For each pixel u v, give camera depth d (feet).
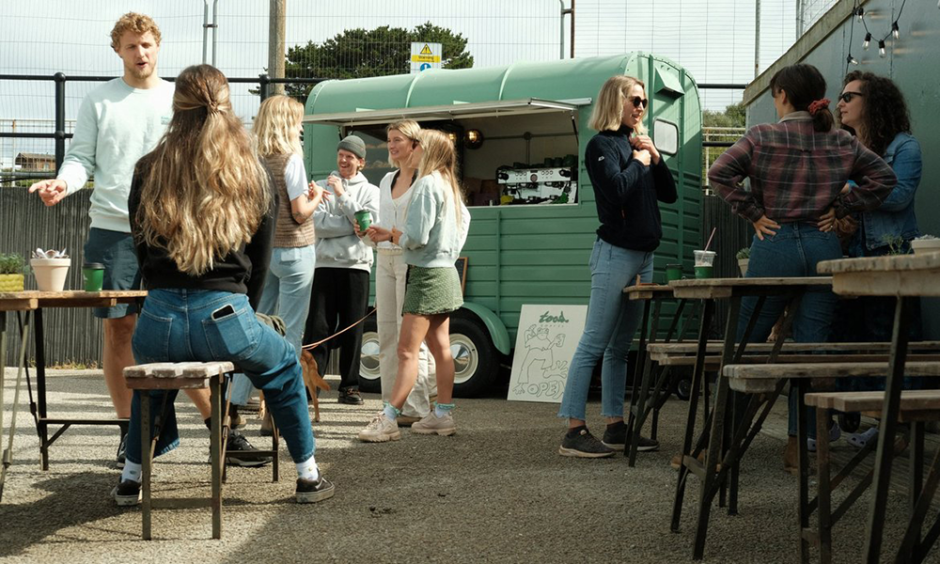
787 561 11.16
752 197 15.44
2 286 14.84
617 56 29.30
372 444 19.25
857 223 18.65
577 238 28.84
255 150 12.87
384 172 31.86
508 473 16.24
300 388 13.69
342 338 25.70
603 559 11.23
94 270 14.39
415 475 16.05
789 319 12.37
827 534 9.66
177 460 17.02
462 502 14.01
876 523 8.00
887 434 7.91
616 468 16.75
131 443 13.55
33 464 16.51
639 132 18.26
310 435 13.91
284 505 13.76
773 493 14.66
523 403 27.81
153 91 16.70
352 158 25.43
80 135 16.22
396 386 19.77
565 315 28.73
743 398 14.20
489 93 30.30
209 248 12.09
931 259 7.04
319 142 32.40
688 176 31.37
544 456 17.97
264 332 12.78
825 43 26.78
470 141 32.91
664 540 12.03
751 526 12.70
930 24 19.95
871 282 7.91
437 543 11.83
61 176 15.69
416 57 39.11
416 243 19.43
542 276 29.22
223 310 12.31
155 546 11.64
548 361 28.53
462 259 30.25
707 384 13.98
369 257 25.80
